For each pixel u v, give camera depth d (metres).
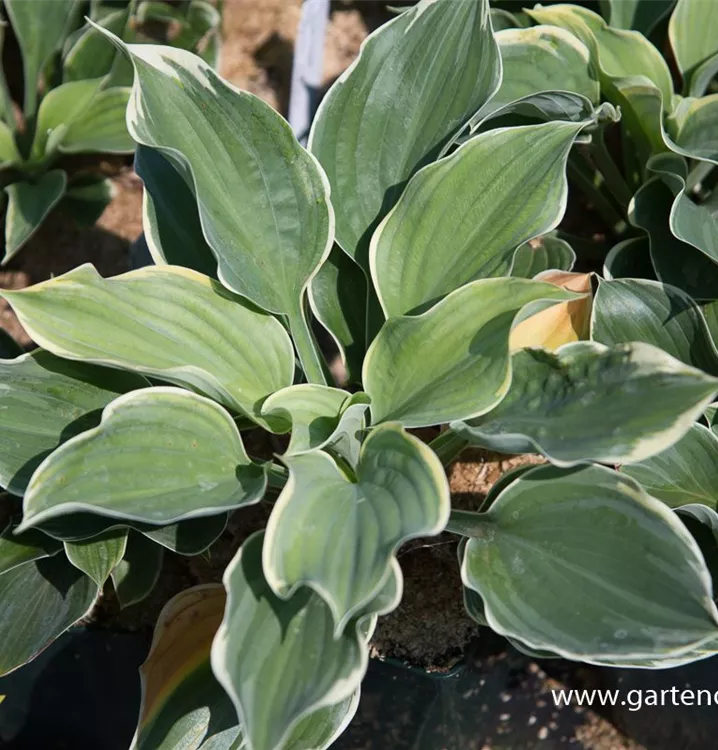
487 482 1.65
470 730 1.66
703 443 1.31
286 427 1.33
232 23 2.43
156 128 1.24
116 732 1.72
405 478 1.07
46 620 1.35
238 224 1.31
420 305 1.32
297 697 1.00
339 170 1.39
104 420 1.08
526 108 1.54
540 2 1.89
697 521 1.35
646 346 1.03
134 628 1.65
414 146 1.38
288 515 1.02
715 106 1.54
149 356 1.22
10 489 1.20
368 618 1.17
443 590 1.56
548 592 1.10
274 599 1.07
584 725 1.73
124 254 2.20
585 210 2.01
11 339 1.58
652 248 1.57
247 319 1.31
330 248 1.32
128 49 1.20
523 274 1.54
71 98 1.97
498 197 1.27
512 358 1.14
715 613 1.00
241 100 1.25
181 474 1.12
